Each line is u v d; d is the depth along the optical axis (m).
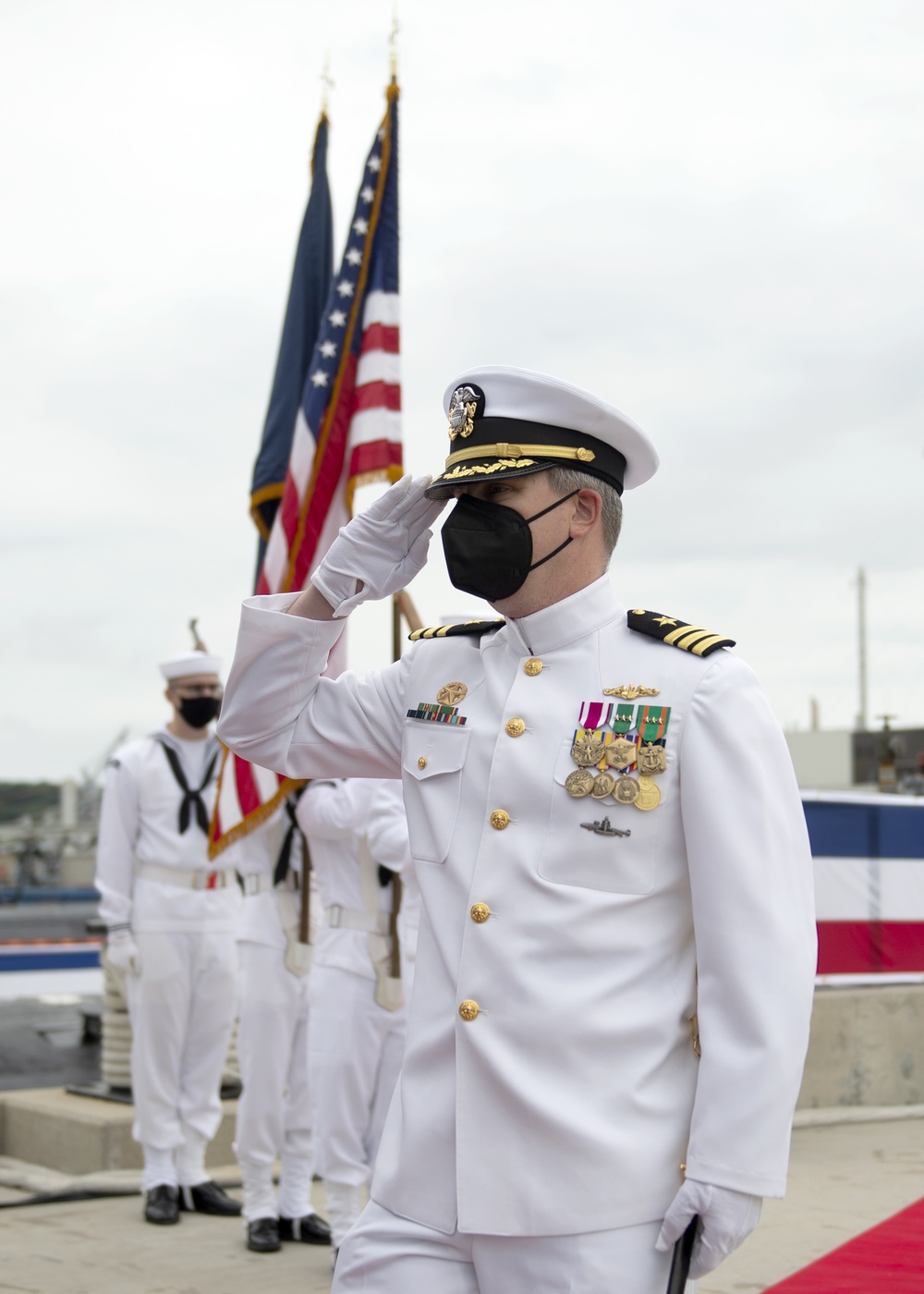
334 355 6.19
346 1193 5.25
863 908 8.43
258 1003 5.67
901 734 23.12
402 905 5.24
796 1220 5.71
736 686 2.35
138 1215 6.13
